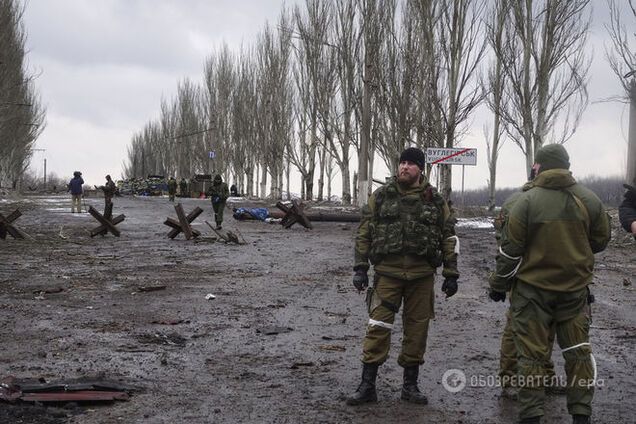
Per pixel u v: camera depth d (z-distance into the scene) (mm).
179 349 6879
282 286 11336
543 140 30859
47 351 6676
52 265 13656
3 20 40125
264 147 53969
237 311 9031
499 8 31188
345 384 5684
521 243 4445
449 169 30281
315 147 50500
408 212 5125
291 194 71375
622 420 4812
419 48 31516
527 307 4461
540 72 30516
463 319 8594
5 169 71062
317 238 20766
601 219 4496
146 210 35531
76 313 8734
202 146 79562
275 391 5465
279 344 7145
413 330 5207
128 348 6852
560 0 29984
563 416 4879
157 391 5418
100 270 13023
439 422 4746
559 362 6430
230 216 31969
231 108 70938
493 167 37938
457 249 5219
